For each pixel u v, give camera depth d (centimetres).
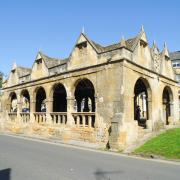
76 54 2294
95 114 2033
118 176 956
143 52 2244
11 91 3294
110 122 1912
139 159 1409
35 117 2772
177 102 2917
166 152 1514
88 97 3322
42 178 888
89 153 1563
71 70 2291
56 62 2794
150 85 2294
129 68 1966
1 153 1420
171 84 2770
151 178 945
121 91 1872
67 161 1223
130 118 1903
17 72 3247
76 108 3269
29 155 1367
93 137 2022
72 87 2289
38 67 2806
